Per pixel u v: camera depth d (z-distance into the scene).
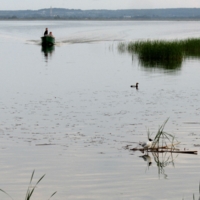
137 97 24.53
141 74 34.31
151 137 16.64
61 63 42.00
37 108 21.67
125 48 56.66
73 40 76.94
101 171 13.28
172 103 22.73
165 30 124.38
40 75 33.62
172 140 15.96
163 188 12.07
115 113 20.52
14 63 42.00
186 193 11.77
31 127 18.06
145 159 14.32
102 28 137.75
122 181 12.55
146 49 46.41
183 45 53.47
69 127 18.05
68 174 13.06
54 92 26.20
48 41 64.31
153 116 19.84
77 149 15.28
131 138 16.53
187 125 18.23
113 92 26.20
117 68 38.16
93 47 61.34
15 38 81.06
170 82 30.03
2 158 14.38
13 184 12.37
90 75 33.62
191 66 39.72
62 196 11.62
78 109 21.41
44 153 14.86
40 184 12.38
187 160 14.24
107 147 15.49
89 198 11.50
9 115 20.17
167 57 45.25
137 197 11.54
